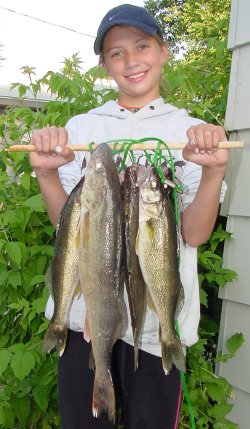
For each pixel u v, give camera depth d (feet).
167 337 6.07
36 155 6.40
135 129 7.50
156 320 6.77
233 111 9.92
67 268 6.08
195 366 9.46
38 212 10.22
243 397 9.58
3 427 9.34
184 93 11.34
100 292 5.91
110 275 5.90
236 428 9.05
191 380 9.21
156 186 5.87
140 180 5.95
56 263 6.14
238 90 9.85
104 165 5.82
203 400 9.29
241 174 9.70
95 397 6.09
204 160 5.98
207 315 11.14
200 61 12.17
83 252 5.84
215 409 8.96
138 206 5.98
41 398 9.37
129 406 7.04
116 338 6.17
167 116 7.63
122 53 7.46
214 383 9.23
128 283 6.06
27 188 9.93
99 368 6.07
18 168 10.59
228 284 9.87
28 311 9.06
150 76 7.55
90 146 6.32
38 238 10.23
